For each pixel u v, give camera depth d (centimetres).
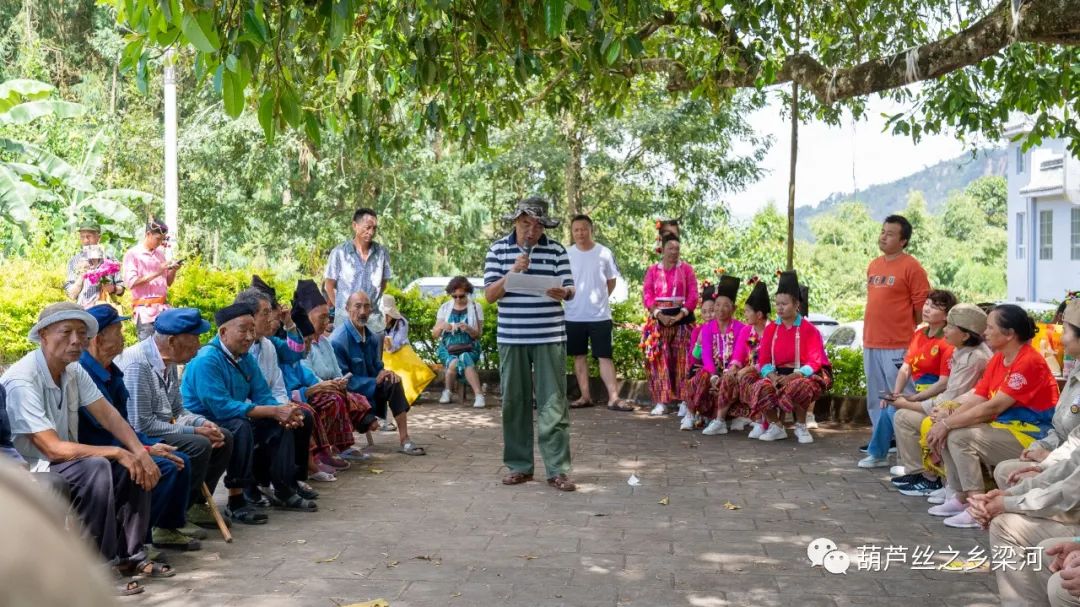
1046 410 582
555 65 689
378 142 816
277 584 488
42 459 472
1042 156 2538
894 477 709
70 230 1728
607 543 561
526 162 1927
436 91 794
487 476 741
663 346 1019
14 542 37
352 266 895
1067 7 639
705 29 880
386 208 2031
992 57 866
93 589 38
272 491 654
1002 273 3912
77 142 2091
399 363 864
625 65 922
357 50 749
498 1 543
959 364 650
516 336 702
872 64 786
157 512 527
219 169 2058
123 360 552
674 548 551
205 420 577
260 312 647
